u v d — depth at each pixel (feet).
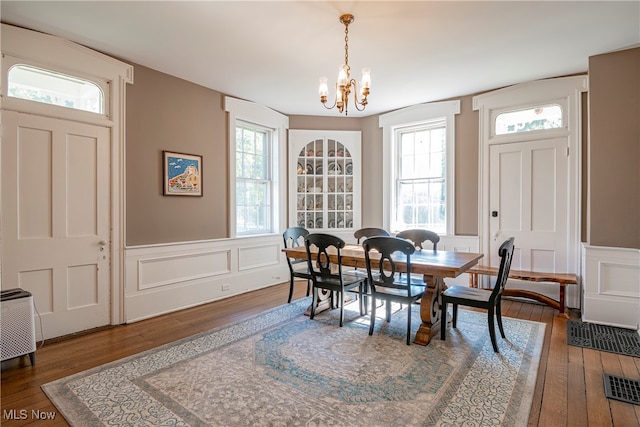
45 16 8.28
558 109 12.35
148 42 9.63
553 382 7.09
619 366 7.77
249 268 14.83
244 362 7.99
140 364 7.90
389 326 10.39
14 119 8.71
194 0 7.62
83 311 10.00
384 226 16.44
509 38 9.46
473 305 8.85
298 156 17.02
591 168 10.68
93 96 10.21
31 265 9.05
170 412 6.07
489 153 13.60
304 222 17.13
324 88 8.54
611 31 9.07
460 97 14.32
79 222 9.91
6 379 7.25
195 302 12.71
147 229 11.38
